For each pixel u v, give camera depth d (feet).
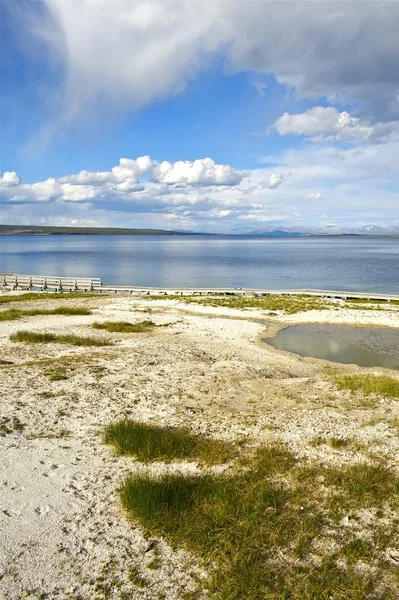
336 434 28.04
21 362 47.60
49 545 16.80
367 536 17.75
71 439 27.14
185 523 18.19
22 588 14.49
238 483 21.39
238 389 39.91
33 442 26.43
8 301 112.68
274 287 179.83
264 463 23.50
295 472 22.71
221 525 18.21
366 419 31.19
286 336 76.13
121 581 15.01
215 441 26.58
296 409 33.78
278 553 16.63
